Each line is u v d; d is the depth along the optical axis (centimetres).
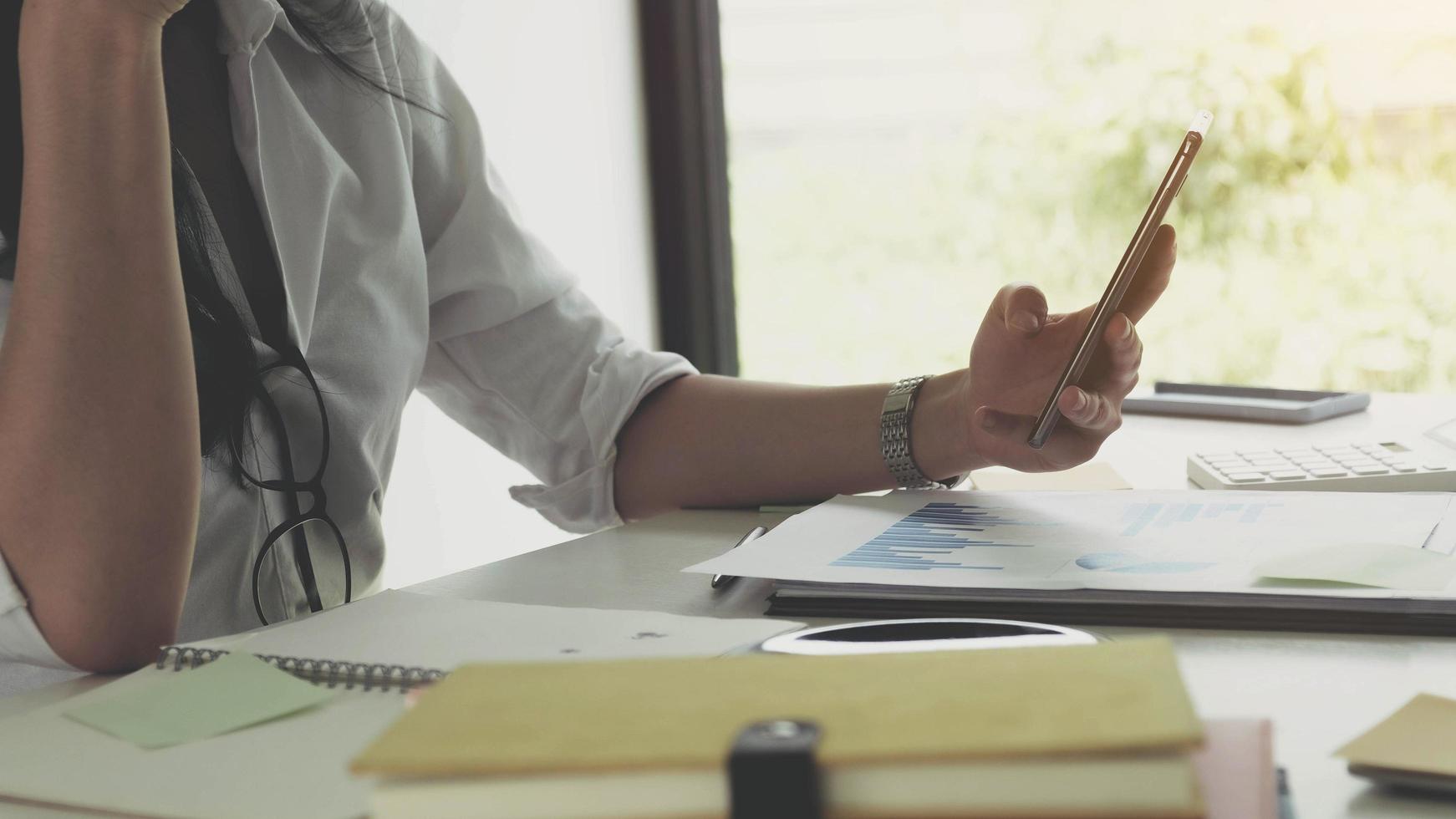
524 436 98
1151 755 24
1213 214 269
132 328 57
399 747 27
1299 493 70
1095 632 52
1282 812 32
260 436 77
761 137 289
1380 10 253
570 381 96
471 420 101
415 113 95
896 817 24
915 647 45
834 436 83
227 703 43
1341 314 264
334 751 39
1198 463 89
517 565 70
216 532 73
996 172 283
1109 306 67
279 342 77
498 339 98
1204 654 48
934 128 284
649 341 232
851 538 66
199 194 73
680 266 234
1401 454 87
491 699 29
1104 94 273
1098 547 61
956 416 78
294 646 50
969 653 30
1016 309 71
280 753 39
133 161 58
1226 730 33
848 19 283
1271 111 262
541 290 98
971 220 286
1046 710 26
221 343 70
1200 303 271
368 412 84
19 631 56
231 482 74
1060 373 74
